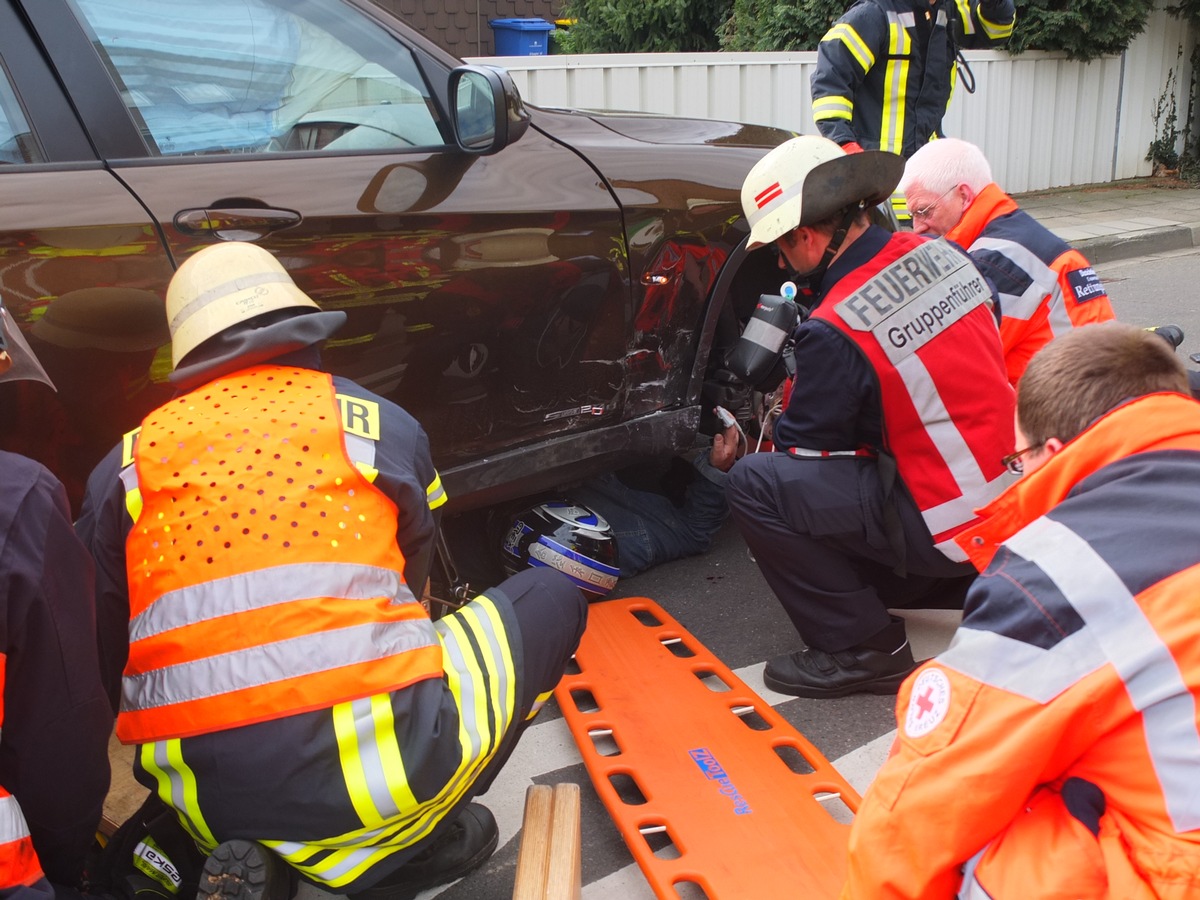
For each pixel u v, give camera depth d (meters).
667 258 2.90
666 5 8.98
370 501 1.59
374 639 1.51
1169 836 1.05
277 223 2.19
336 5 2.51
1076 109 9.20
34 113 2.03
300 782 1.46
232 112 2.28
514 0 11.38
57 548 1.40
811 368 2.36
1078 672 1.09
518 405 2.73
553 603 1.85
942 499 2.35
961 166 2.94
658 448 3.07
